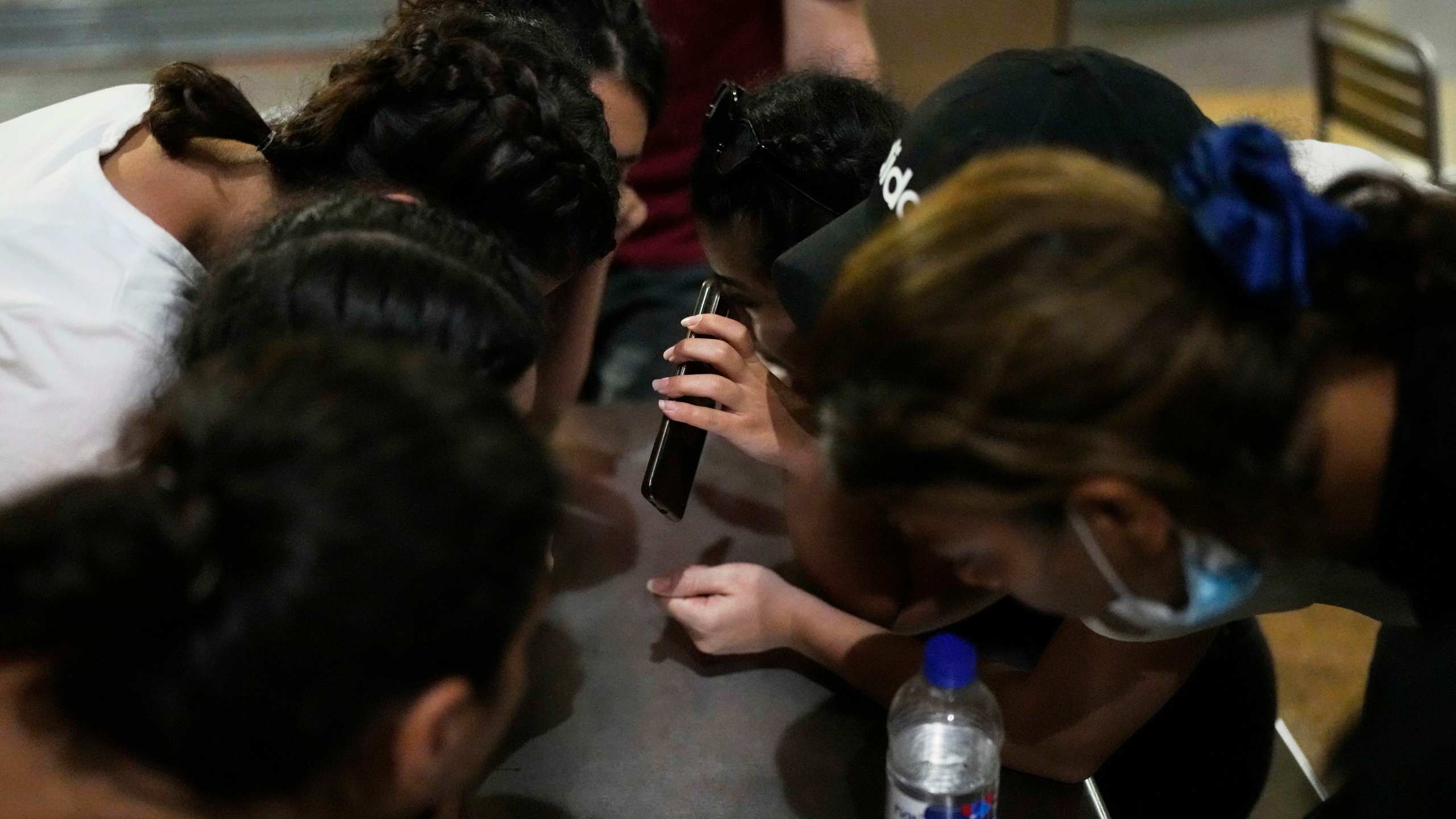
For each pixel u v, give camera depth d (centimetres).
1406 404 54
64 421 78
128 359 79
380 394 46
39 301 78
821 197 94
